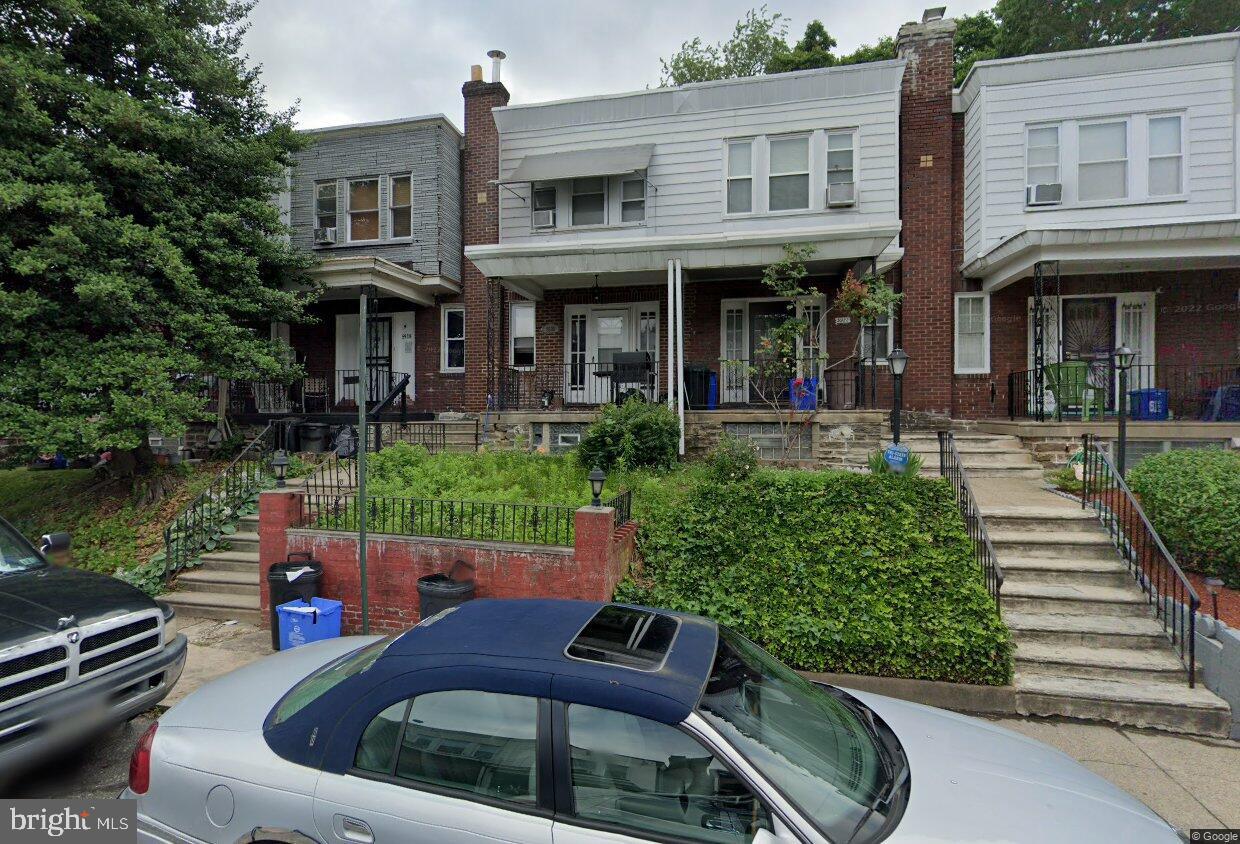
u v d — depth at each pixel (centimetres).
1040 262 1003
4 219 789
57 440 766
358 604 615
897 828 217
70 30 878
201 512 789
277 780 243
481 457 895
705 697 231
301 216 1409
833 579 561
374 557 609
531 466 849
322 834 233
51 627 359
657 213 1235
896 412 688
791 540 606
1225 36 1059
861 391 971
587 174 1178
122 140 877
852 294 955
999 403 1199
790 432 947
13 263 755
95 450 805
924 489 638
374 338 1445
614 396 1081
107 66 933
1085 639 520
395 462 845
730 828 205
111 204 913
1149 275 1141
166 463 1015
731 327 1271
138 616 405
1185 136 1088
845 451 922
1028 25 2044
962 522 605
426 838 219
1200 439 890
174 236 930
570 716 226
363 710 244
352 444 1044
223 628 643
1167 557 514
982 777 253
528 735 226
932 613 513
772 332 1010
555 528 594
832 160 1170
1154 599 543
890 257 1118
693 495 687
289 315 1113
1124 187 1114
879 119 1144
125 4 879
